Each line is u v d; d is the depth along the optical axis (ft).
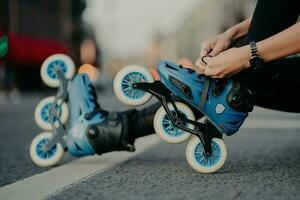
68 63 7.73
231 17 93.09
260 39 6.26
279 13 6.21
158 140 11.64
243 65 6.09
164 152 9.43
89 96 7.38
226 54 6.11
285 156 8.53
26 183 6.30
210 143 6.59
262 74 6.36
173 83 6.42
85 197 5.36
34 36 82.23
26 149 10.26
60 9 93.04
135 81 6.75
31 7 81.46
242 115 6.52
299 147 9.84
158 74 6.58
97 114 7.27
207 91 6.43
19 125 17.66
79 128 7.29
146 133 7.16
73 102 7.43
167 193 5.50
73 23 103.30
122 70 6.76
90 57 110.01
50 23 88.94
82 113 7.31
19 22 77.15
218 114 6.48
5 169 7.54
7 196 5.56
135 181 6.25
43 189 5.89
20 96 64.18
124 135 7.13
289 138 11.71
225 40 7.23
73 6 102.37
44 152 7.72
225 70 6.15
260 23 6.26
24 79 78.64
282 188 5.68
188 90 6.43
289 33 5.92
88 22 120.37
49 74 7.76
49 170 7.37
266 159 8.18
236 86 6.39
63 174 6.94
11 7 75.15
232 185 5.90
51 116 7.64
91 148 7.27
